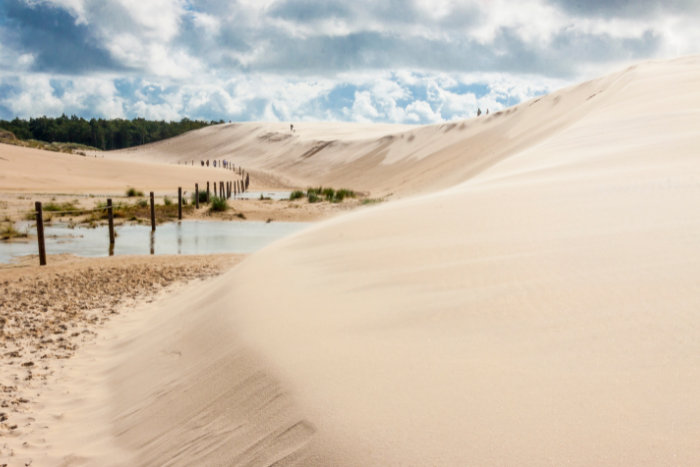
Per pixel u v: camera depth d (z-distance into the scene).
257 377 2.71
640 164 6.02
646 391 1.75
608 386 1.82
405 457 1.71
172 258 11.64
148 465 2.62
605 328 2.23
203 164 99.12
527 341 2.28
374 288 3.55
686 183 4.43
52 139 176.25
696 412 1.60
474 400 1.92
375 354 2.50
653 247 3.04
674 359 1.90
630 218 3.74
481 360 2.21
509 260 3.37
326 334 2.92
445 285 3.24
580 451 1.54
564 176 6.23
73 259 11.57
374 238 4.96
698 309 2.21
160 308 6.85
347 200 28.05
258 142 115.00
